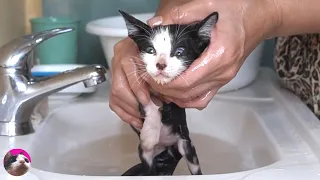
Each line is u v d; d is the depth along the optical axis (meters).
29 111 0.53
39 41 0.52
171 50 0.42
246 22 0.44
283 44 0.64
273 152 0.50
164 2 0.53
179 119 0.49
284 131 0.54
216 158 0.60
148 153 0.50
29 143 0.50
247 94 0.69
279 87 0.70
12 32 0.73
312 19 0.48
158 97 0.48
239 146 0.62
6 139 0.51
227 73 0.43
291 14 0.48
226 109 0.66
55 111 0.62
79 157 0.60
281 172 0.40
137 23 0.43
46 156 0.55
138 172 0.50
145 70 0.43
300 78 0.63
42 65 0.71
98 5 0.83
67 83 0.52
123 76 0.48
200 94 0.45
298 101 0.62
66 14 0.83
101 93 0.70
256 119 0.60
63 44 0.77
